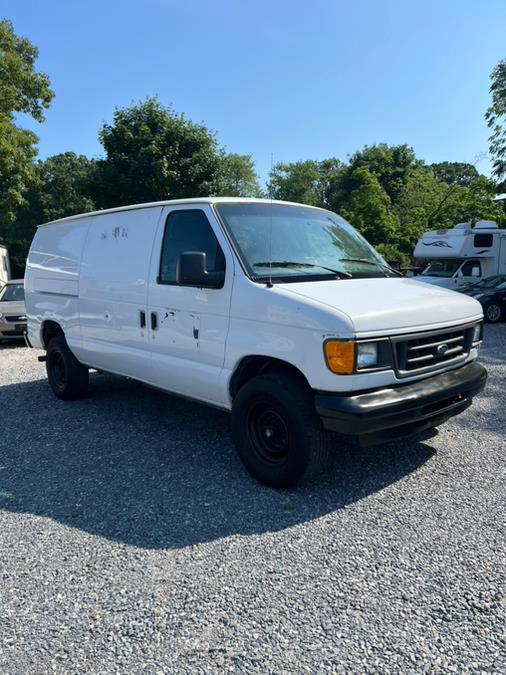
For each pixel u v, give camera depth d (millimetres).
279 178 43656
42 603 2816
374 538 3357
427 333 3938
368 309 3668
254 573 3029
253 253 4277
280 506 3799
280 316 3814
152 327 5004
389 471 4352
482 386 4383
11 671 2348
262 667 2340
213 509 3781
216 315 4312
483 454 4688
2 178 22047
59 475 4457
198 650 2453
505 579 2928
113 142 23109
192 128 23484
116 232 5570
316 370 3619
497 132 20188
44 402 6750
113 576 3039
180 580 2982
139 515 3732
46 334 7094
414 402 3707
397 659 2367
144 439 5258
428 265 18312
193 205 4668
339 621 2621
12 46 25625
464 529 3443
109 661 2398
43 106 26047
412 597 2791
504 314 15133
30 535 3508
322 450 3797
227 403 4383
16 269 44312
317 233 4879
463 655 2385
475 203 25453
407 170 41062
